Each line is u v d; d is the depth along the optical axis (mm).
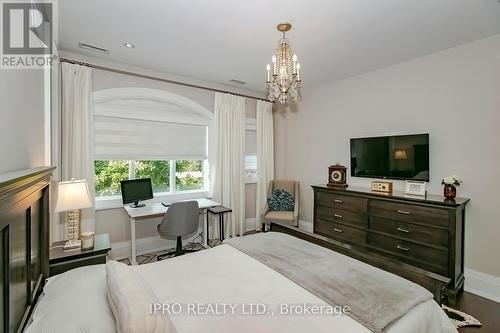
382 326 1086
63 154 2805
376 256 1861
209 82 4035
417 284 1516
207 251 1996
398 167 3150
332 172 3740
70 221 2146
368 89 3543
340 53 2895
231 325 1110
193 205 3053
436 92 2873
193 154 4000
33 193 1262
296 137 4605
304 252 1918
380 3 1946
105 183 3338
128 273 1266
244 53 2926
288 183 4508
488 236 2512
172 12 2100
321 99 4176
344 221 3316
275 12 2084
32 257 1325
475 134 2592
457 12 2059
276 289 1405
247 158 4629
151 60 3145
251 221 4688
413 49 2787
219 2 1954
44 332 947
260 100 4613
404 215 2723
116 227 3318
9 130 1161
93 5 1995
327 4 1968
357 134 3689
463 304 2348
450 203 2381
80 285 1299
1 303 859
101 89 3127
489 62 2492
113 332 985
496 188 2471
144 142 3543
